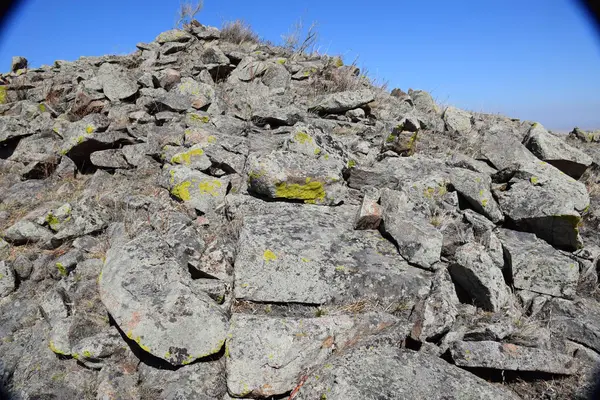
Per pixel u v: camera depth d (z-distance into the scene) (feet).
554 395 11.34
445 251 15.16
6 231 18.22
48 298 14.99
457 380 10.94
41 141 25.35
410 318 13.16
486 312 13.71
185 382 11.80
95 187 21.18
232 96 28.19
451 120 26.25
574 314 13.64
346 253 14.61
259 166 17.01
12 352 14.01
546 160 20.30
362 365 11.11
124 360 12.91
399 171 19.31
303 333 11.66
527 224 16.26
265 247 13.99
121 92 26.66
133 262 13.71
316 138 19.42
